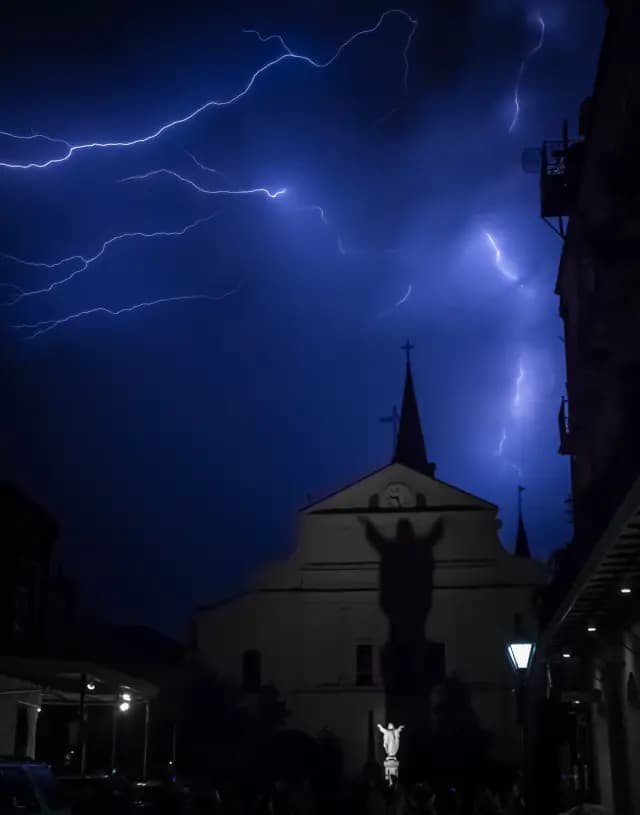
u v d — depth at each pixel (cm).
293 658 4231
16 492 3111
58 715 3338
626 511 980
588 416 2231
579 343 2209
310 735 4122
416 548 4328
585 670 2192
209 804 1884
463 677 4153
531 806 1739
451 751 3969
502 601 4228
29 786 1334
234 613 4303
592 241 1950
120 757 3953
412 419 6172
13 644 3034
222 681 4212
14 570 3077
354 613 4281
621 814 1812
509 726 4069
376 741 4097
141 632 5466
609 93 1717
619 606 1483
